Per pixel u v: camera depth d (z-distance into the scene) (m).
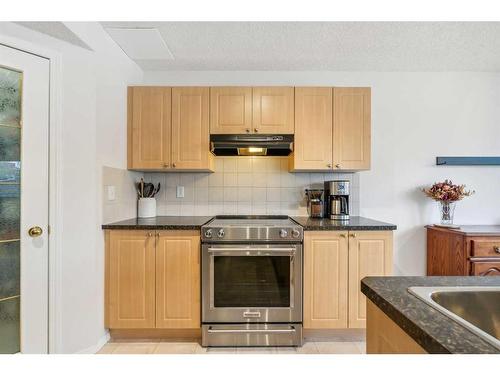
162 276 2.13
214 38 2.23
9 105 1.71
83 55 1.95
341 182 2.58
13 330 1.72
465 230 2.43
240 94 2.45
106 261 2.14
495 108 2.83
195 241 2.14
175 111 2.44
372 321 0.88
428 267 2.76
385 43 2.29
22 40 1.72
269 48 2.39
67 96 1.89
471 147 2.83
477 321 0.83
